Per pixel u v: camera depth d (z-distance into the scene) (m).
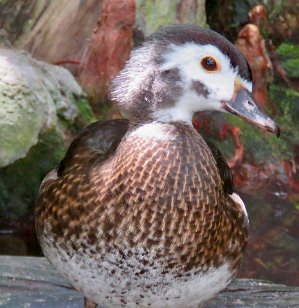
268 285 8.73
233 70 6.66
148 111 6.64
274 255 9.94
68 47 11.90
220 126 12.23
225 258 6.81
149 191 6.46
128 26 11.30
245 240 7.09
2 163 10.14
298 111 12.91
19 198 10.63
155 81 6.61
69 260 6.68
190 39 6.62
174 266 6.57
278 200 11.56
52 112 10.67
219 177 6.78
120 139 6.86
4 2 11.76
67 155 7.29
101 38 11.38
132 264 6.54
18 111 10.29
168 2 12.25
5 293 8.25
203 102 6.69
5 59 10.60
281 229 10.59
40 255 10.08
